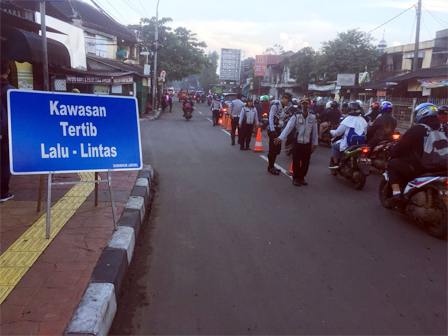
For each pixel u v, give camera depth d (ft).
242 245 15.15
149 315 10.29
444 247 15.33
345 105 52.11
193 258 13.88
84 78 61.21
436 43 87.81
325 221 18.24
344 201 21.77
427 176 16.67
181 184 24.77
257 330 9.73
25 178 21.34
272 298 11.27
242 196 22.26
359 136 24.86
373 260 14.01
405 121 66.90
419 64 93.15
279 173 28.84
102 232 13.76
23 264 11.23
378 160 28.19
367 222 18.19
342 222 18.13
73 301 9.36
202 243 15.26
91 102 13.64
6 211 15.67
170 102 113.50
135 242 14.71
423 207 16.52
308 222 18.04
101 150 13.78
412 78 68.80
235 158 35.35
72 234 13.52
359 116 25.38
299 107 25.03
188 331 9.64
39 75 39.34
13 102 12.44
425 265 13.67
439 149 16.83
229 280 12.31
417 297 11.50
